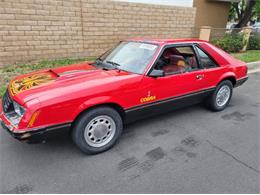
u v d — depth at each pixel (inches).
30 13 265.3
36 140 105.7
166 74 144.4
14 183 102.3
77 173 109.6
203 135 147.9
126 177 107.6
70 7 291.7
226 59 179.2
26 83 123.1
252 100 215.8
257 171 114.3
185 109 187.9
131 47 156.6
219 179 107.7
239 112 186.2
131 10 348.5
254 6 577.6
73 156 122.6
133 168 114.0
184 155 125.9
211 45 173.6
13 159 118.7
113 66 146.4
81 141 117.9
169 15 397.4
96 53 336.8
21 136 101.7
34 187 100.3
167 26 403.5
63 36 298.5
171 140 140.7
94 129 120.4
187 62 157.6
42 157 121.1
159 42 148.6
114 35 345.4
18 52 271.3
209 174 111.0
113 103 122.9
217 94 179.0
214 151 130.5
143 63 138.9
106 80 122.3
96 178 106.6
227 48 439.2
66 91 109.9
